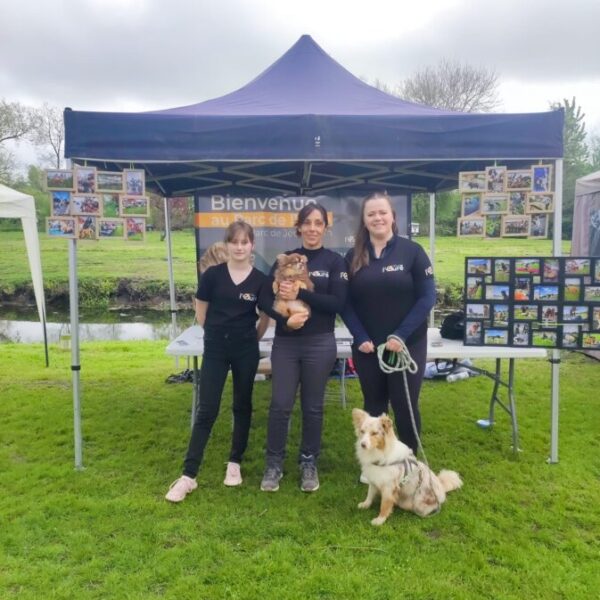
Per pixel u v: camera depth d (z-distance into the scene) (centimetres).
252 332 318
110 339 1090
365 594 227
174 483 318
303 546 264
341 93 434
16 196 673
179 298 1573
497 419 448
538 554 255
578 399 507
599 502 306
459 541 269
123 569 245
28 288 1661
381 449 279
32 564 248
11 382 584
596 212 692
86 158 318
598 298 332
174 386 564
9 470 353
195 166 469
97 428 434
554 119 328
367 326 304
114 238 328
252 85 461
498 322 343
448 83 3148
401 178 575
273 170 516
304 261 301
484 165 471
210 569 245
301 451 323
